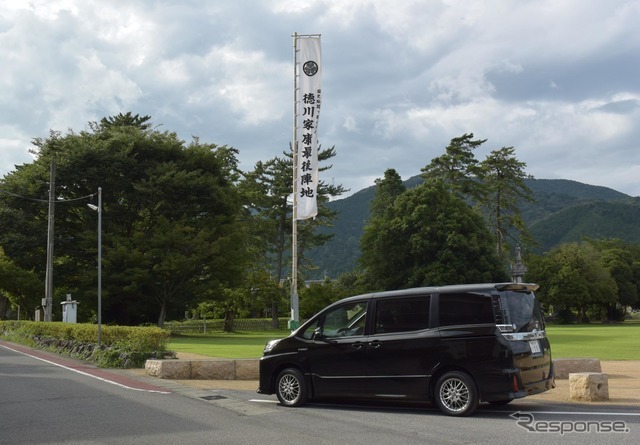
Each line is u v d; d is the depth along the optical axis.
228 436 9.16
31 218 49.84
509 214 79.81
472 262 55.03
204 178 50.12
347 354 11.86
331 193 81.75
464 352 10.85
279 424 10.21
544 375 11.33
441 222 54.66
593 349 27.81
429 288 11.67
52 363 22.08
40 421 10.45
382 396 11.48
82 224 50.75
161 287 50.38
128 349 20.89
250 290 66.88
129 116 72.56
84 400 12.95
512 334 10.76
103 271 46.88
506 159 79.44
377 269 58.62
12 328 38.97
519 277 49.69
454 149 75.88
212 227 50.81
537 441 8.60
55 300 56.78
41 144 51.72
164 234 48.22
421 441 8.71
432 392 11.16
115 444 8.62
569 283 86.62
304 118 20.77
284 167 81.19
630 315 125.00
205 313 67.56
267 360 12.70
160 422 10.36
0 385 15.48
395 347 11.45
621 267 100.75
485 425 9.94
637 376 16.64
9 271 52.56
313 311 68.69
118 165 48.31
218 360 17.66
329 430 9.64
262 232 79.06
